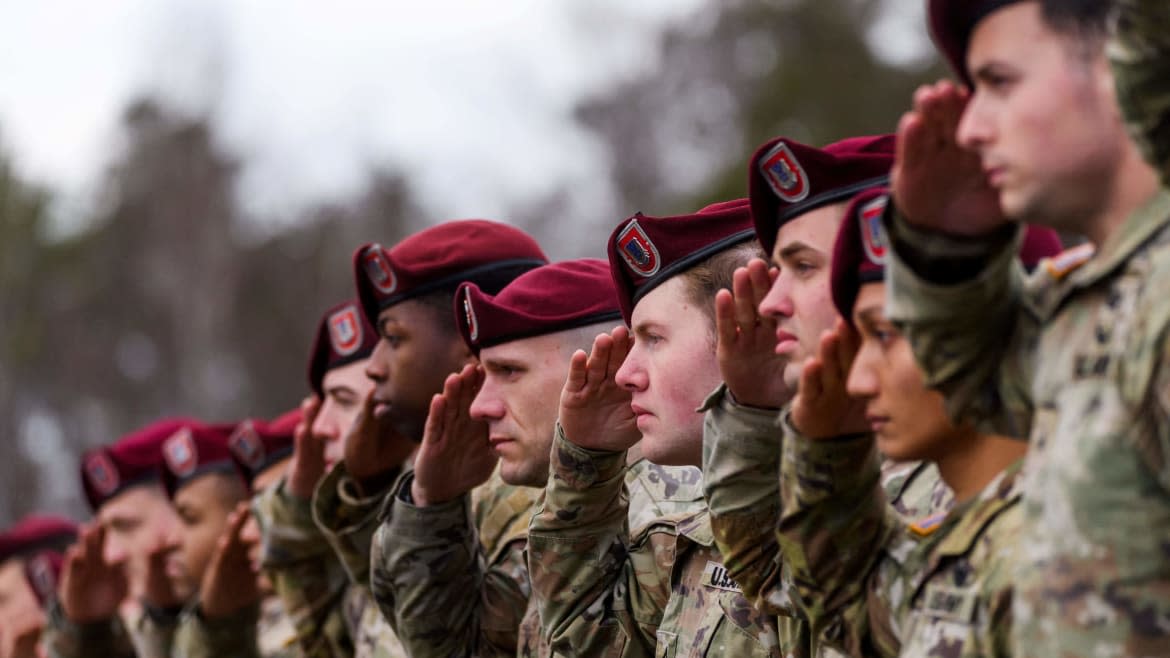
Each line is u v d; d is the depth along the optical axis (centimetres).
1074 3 521
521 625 979
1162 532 508
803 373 635
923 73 4631
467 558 1021
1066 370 539
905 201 565
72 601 1647
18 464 6650
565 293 969
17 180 7288
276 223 7425
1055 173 529
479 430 996
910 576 622
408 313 1098
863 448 648
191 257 7362
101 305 7225
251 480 1498
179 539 1591
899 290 578
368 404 1120
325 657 1248
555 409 952
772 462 729
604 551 900
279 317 7212
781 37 5166
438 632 1012
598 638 894
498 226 1148
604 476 880
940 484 761
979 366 583
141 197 7512
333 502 1141
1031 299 575
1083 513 517
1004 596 568
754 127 4838
